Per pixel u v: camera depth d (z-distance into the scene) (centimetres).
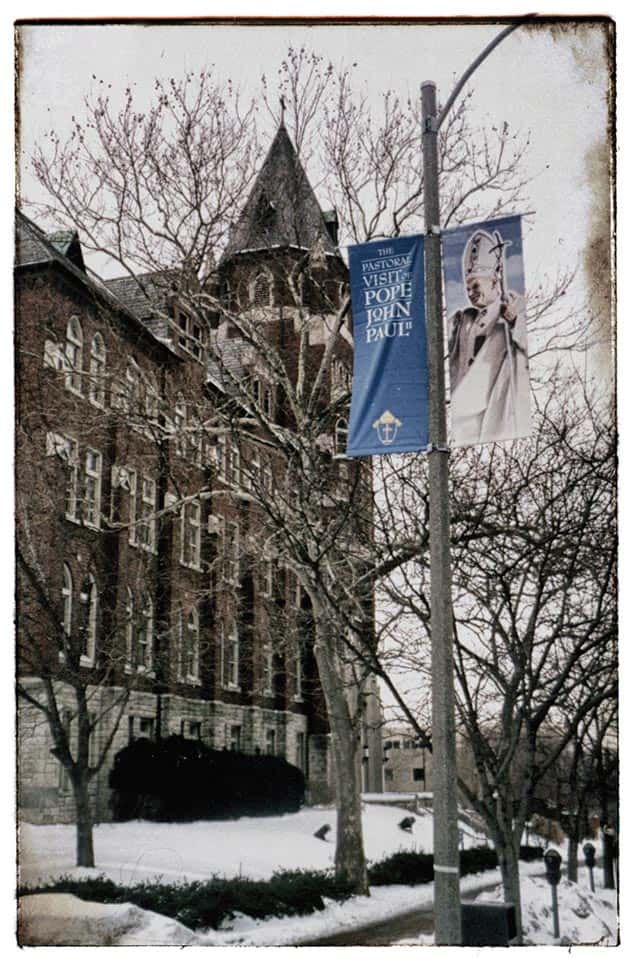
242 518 3453
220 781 3906
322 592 2316
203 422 2878
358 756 2709
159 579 3819
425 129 1356
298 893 2362
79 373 3027
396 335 1341
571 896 2652
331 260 3306
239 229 2942
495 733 2334
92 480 3519
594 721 2453
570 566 1930
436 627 1244
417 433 1312
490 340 1357
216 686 4309
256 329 2933
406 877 2934
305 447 2705
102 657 3416
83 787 2688
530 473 2195
